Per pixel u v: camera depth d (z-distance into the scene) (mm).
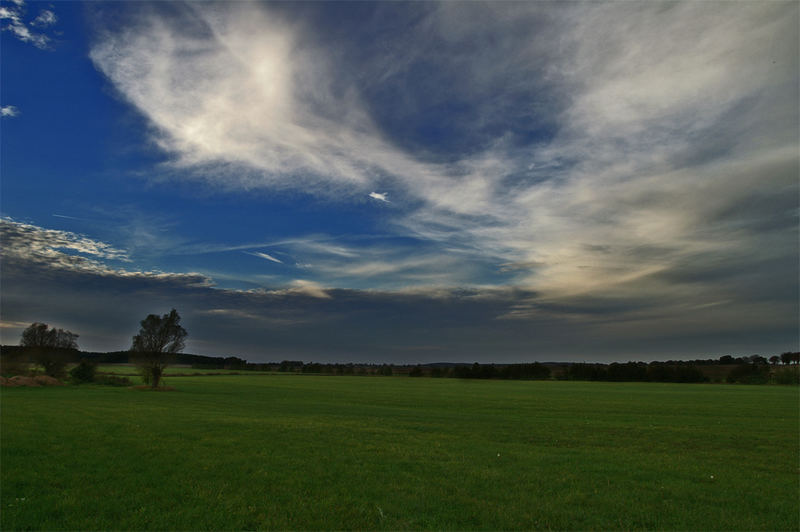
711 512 14555
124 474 17172
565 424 36500
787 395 81875
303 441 24859
